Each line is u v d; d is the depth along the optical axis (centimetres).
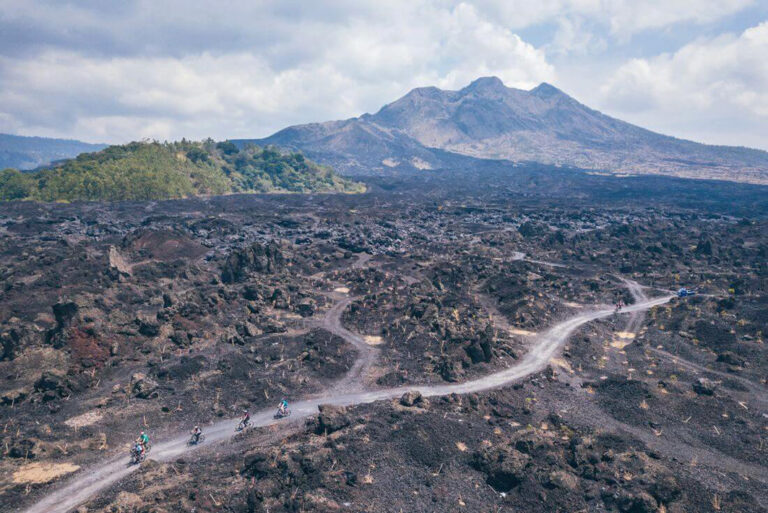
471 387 6538
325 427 5128
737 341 8012
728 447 5175
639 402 6169
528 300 10169
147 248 14750
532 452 4709
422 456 4666
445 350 7531
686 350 8044
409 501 4072
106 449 4853
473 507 4056
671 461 4816
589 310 10462
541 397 6419
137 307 9569
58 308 7062
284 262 13200
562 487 4209
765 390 6588
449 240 19238
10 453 4553
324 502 3875
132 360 7038
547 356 7769
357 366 7169
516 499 4147
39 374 6294
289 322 8931
